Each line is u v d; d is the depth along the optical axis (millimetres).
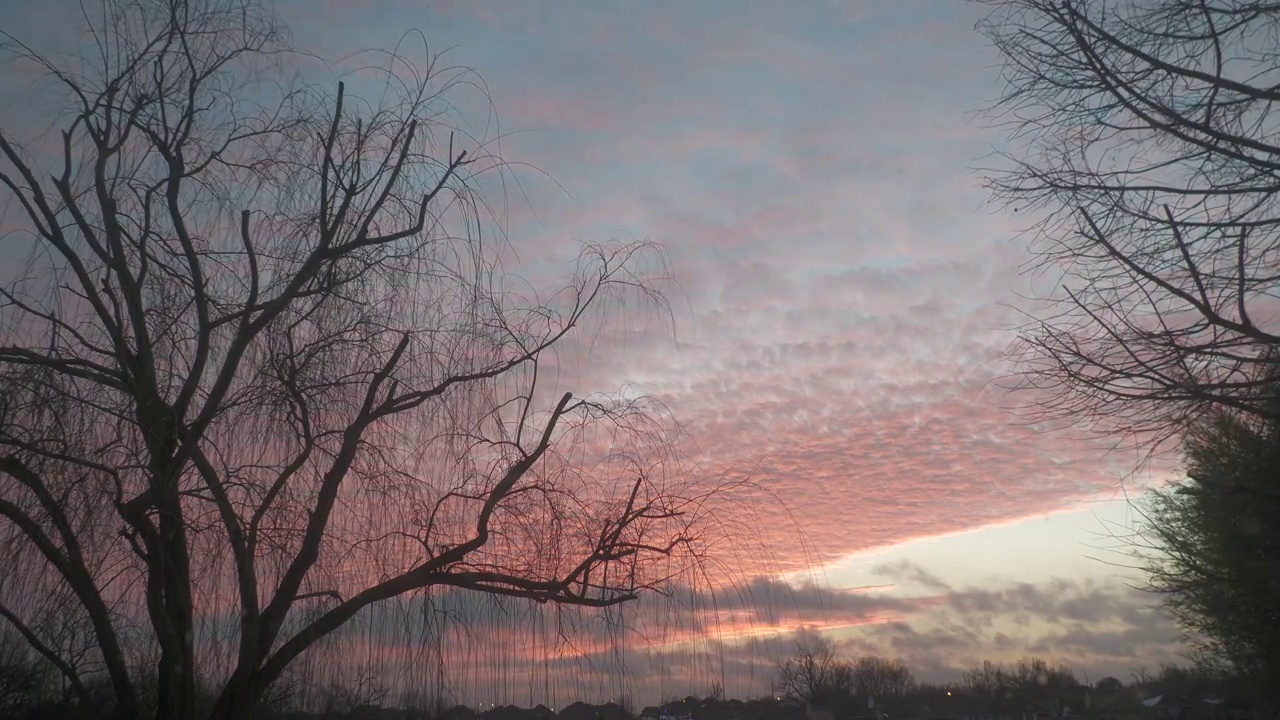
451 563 5918
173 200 5941
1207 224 5355
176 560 5312
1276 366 5258
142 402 5332
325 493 5648
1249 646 10383
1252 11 5430
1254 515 7059
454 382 6230
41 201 5711
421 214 6379
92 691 5449
